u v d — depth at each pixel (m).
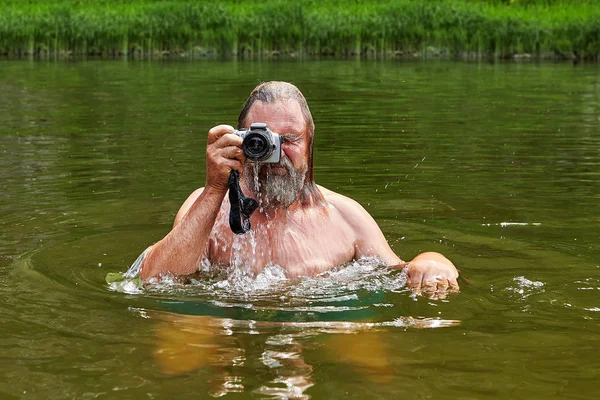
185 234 3.59
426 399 2.49
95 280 3.80
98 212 5.29
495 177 6.40
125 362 2.77
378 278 3.73
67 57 20.22
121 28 20.69
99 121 9.62
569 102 11.40
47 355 2.84
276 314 3.27
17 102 11.56
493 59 19.62
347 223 3.98
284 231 3.77
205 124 9.27
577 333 3.08
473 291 3.61
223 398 2.48
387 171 6.65
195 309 3.33
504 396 2.52
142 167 6.83
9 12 21.62
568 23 20.12
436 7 21.42
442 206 5.46
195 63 18.42
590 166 6.81
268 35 20.61
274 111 3.62
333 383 2.60
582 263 4.09
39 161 7.10
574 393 2.54
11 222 5.00
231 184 3.49
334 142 8.09
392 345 2.93
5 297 3.51
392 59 19.52
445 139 8.25
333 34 20.56
